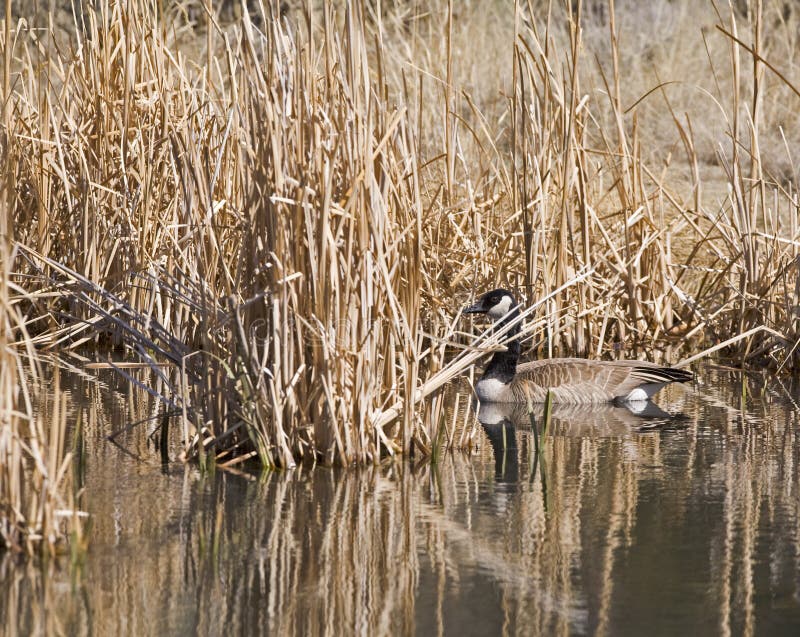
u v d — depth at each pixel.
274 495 14.66
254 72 15.69
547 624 10.88
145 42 22.91
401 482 15.42
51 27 24.03
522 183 24.38
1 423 12.15
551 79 23.95
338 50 15.39
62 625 10.68
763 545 13.12
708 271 26.00
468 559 12.61
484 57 37.94
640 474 16.06
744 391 21.45
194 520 13.64
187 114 20.41
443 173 28.31
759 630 10.84
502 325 22.38
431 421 17.05
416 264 16.25
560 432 18.94
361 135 15.31
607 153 24.64
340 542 13.02
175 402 17.67
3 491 12.38
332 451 16.02
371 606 11.29
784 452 17.27
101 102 23.44
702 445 17.80
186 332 19.97
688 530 13.59
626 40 42.09
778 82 38.44
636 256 25.30
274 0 15.51
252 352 16.12
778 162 36.09
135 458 16.20
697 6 42.97
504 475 15.96
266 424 16.11
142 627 10.70
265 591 11.60
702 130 37.22
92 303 18.03
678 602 11.48
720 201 33.06
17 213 24.28
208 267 17.05
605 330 25.20
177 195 21.78
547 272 24.58
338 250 15.67
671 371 21.45
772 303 23.75
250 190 16.19
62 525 13.24
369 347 15.96
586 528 13.64
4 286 11.91
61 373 21.62
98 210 23.41
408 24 36.00
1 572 11.88
